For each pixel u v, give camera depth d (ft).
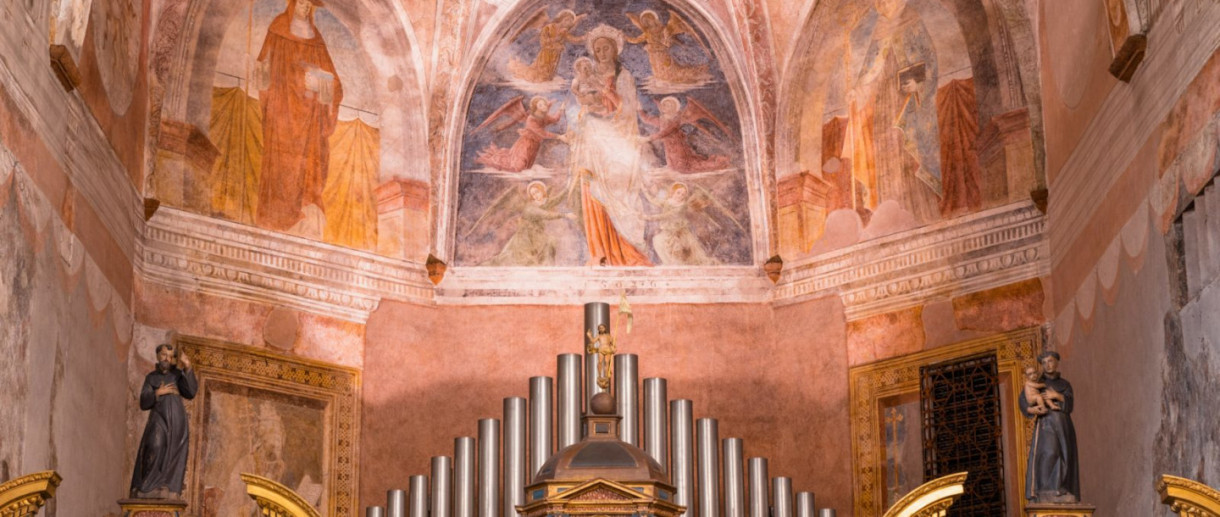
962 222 58.90
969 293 58.08
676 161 65.26
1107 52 49.19
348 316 61.26
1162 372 44.16
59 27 45.88
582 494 48.24
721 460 58.03
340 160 62.80
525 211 64.80
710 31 65.57
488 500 55.26
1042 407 45.57
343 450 59.77
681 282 63.93
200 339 57.31
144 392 46.44
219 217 59.00
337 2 63.57
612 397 51.65
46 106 45.39
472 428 61.87
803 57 64.39
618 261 64.34
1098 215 50.42
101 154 51.52
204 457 56.44
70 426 47.67
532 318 63.46
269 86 61.52
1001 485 55.47
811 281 62.54
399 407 61.26
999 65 58.90
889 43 62.54
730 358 62.85
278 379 58.90
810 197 63.57
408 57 64.59
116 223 53.36
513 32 65.36
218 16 60.23
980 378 57.06
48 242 45.50
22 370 42.86
